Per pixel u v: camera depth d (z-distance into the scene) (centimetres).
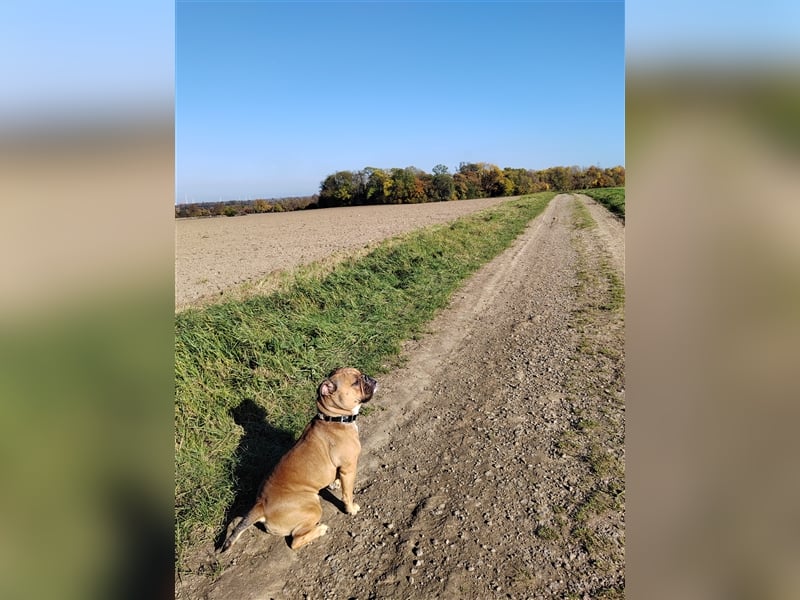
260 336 645
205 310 746
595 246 1647
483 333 806
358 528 373
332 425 379
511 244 1786
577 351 701
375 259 1205
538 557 333
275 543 362
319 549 355
